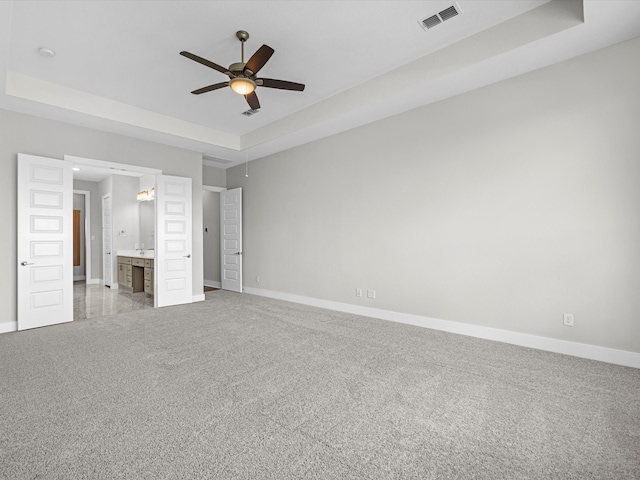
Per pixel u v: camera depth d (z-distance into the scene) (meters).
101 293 6.82
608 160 2.84
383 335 3.69
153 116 4.75
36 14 2.67
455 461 1.61
